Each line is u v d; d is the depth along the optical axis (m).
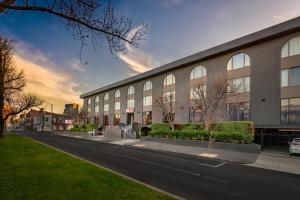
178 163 18.06
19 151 19.19
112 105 72.69
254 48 34.66
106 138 47.22
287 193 10.48
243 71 35.97
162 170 14.94
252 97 34.19
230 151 25.27
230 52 37.91
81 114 88.31
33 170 11.23
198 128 34.50
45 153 18.56
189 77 45.44
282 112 31.17
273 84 32.09
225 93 35.31
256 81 33.97
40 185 8.52
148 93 57.25
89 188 8.51
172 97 47.59
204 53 40.59
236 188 11.06
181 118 46.19
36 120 131.88
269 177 14.02
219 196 9.65
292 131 30.53
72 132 69.69
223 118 36.91
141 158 20.12
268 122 32.19
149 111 56.47
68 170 11.67
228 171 15.48
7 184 8.45
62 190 8.04
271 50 32.66
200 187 11.00
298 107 29.80
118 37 6.11
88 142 37.56
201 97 36.34
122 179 10.51
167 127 39.72
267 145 31.33
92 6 5.80
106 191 8.30
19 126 157.00
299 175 15.09
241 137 26.31
